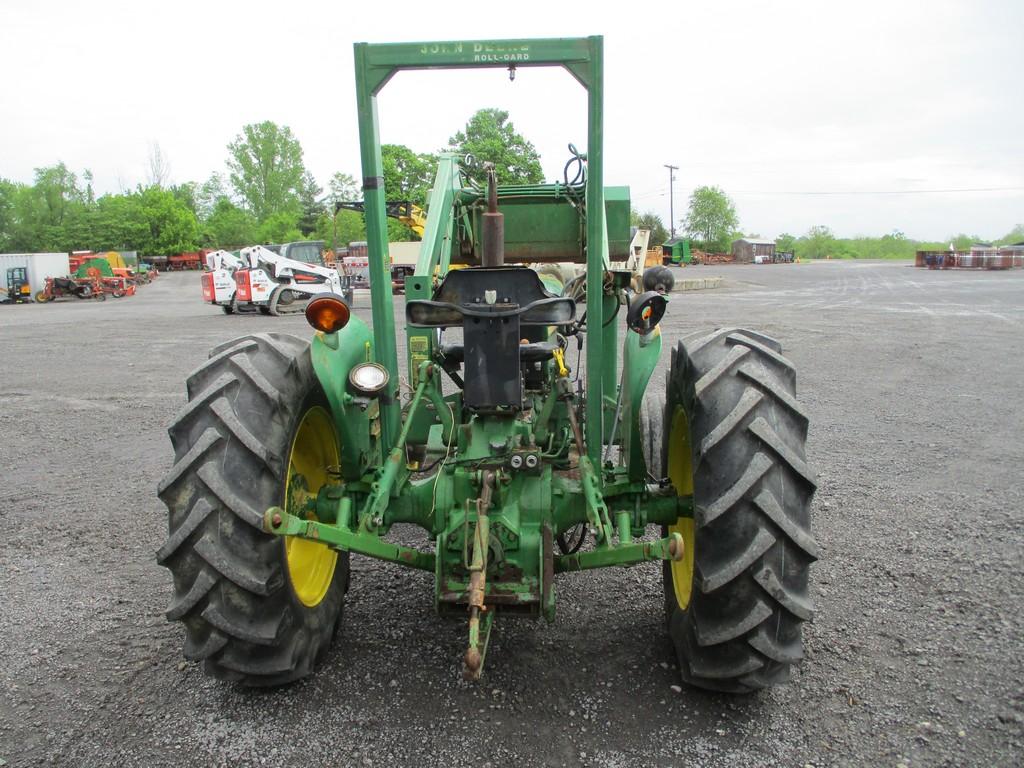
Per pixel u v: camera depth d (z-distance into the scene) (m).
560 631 3.55
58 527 5.13
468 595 2.78
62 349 15.31
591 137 3.12
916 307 21.39
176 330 19.11
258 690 3.09
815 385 9.66
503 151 27.92
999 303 22.44
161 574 4.36
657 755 2.66
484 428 3.21
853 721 2.83
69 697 3.08
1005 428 7.30
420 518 3.35
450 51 3.10
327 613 3.25
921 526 4.78
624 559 2.80
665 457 3.73
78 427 8.25
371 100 3.16
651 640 3.46
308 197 108.81
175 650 3.45
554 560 2.90
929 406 8.36
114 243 87.69
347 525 3.09
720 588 2.62
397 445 3.24
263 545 2.71
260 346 3.07
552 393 3.44
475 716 2.89
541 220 5.08
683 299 25.92
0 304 36.91
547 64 3.10
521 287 3.14
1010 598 3.79
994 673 3.13
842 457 6.37
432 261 3.96
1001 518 4.89
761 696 3.00
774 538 2.61
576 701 2.98
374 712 2.93
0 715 2.96
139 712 2.96
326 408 3.46
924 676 3.12
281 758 2.67
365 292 30.73
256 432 2.78
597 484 3.25
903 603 3.77
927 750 2.66
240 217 97.25
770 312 20.12
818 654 3.30
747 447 2.68
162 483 2.70
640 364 3.32
